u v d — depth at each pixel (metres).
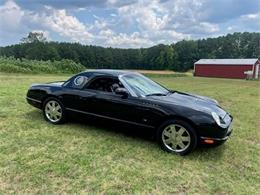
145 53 89.00
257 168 4.18
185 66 86.38
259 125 7.05
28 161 3.85
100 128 5.60
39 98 5.84
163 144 4.58
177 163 4.16
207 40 97.38
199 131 4.33
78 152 4.30
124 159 4.17
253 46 96.38
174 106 4.51
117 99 4.91
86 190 3.21
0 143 4.49
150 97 4.82
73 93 5.39
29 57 62.75
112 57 81.31
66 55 68.62
